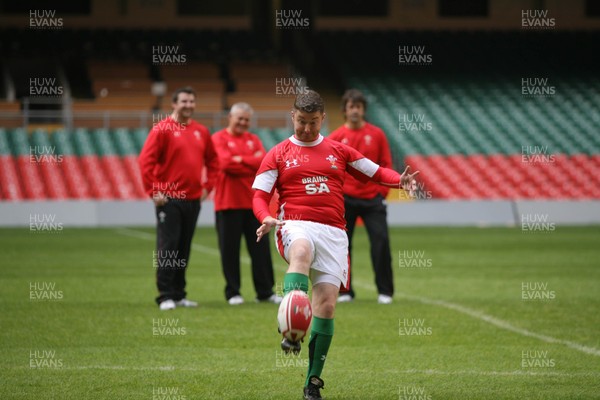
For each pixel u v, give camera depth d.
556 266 55.38
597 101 125.69
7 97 115.69
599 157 111.06
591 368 25.81
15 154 98.81
